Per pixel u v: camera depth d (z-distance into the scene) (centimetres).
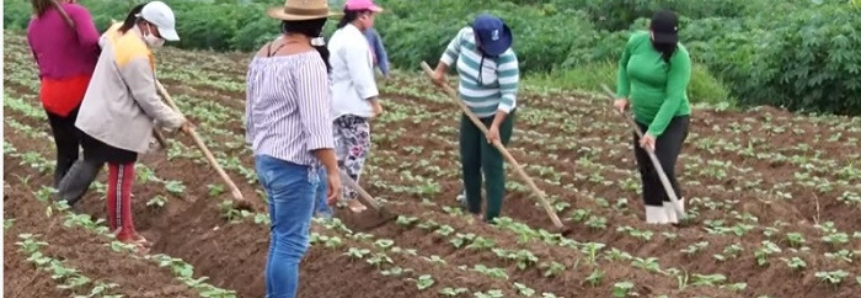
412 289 835
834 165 1436
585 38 2556
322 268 892
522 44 2609
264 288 901
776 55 1947
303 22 712
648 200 1123
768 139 1659
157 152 1320
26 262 812
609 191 1279
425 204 1136
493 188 1069
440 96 2098
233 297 769
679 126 1091
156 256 855
